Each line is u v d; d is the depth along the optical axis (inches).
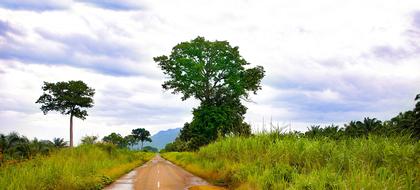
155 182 1033.5
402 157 543.5
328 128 1219.9
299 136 941.8
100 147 1761.8
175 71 2568.9
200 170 1300.4
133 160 2129.7
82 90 3412.9
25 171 735.7
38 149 1466.5
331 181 521.0
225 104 2544.3
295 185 569.9
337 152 669.9
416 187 439.8
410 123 1231.5
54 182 731.4
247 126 1275.8
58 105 3371.1
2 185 625.3
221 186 910.4
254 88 2618.1
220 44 2527.1
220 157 1200.8
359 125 1726.1
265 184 669.9
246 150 992.2
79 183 802.2
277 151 840.3
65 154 1269.7
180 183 999.6
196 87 2532.0
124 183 1014.4
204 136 2423.7
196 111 2465.6
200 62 2481.5
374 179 461.4
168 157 3257.9
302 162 747.4
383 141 658.2
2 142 1454.2
